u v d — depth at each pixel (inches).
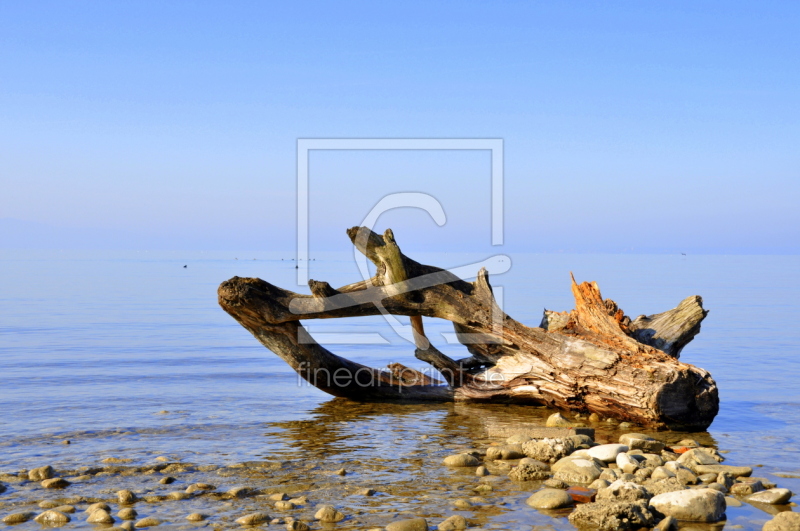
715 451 355.6
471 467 326.3
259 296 463.8
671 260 7076.8
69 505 261.7
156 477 305.3
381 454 350.6
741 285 2245.3
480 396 495.2
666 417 403.2
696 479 294.7
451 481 301.0
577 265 4559.5
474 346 499.5
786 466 325.4
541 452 342.0
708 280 2566.4
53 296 1747.0
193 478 304.7
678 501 253.8
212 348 794.2
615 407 426.6
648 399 401.4
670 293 1668.3
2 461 329.4
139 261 6067.9
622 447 341.1
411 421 441.1
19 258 6953.7
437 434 400.8
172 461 332.2
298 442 377.7
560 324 486.9
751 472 311.4
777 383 563.5
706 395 404.2
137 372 619.8
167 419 434.0
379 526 242.2
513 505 266.8
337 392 514.6
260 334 488.1
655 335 482.0
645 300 1389.0
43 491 282.4
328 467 323.6
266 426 420.5
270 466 324.5
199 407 476.1
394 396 512.1
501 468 324.2
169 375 607.8
